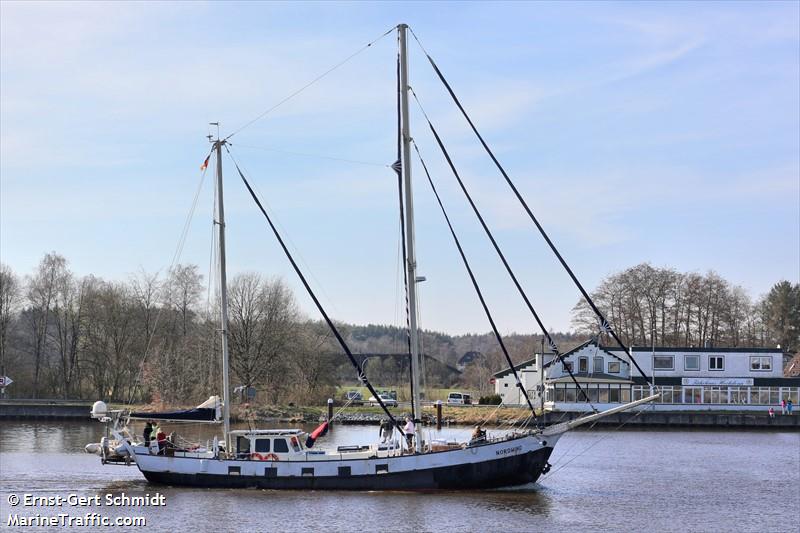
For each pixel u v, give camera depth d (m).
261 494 47.69
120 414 52.66
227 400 50.22
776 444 87.94
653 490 54.75
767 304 179.75
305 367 120.75
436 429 95.06
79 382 127.94
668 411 109.75
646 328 146.12
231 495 47.56
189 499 46.66
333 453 49.38
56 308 129.38
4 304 127.75
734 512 48.22
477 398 139.00
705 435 97.94
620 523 44.16
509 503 46.97
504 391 124.69
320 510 44.19
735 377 120.19
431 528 41.28
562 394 115.00
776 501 52.00
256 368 113.44
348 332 165.75
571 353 118.38
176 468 49.62
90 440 80.94
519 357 181.12
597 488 54.75
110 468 59.03
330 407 104.25
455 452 48.47
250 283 114.50
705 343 147.50
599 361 118.69
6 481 52.72
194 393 103.88
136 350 122.12
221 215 50.88
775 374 120.81
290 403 114.69
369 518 42.81
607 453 76.44
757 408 118.62
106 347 123.62
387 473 48.31
